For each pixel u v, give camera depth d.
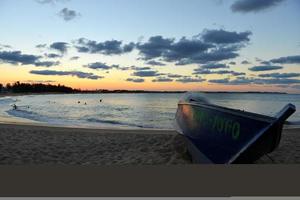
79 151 6.22
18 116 17.70
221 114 4.68
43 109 25.62
